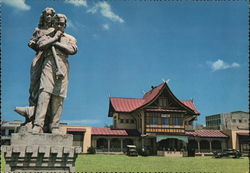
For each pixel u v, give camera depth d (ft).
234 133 155.94
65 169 19.83
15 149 18.72
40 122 20.31
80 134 141.90
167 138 147.43
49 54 21.26
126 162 79.97
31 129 19.89
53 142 19.94
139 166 67.56
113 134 146.51
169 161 89.45
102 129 150.30
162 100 148.05
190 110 149.79
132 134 148.87
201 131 160.35
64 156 19.80
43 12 22.26
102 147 145.38
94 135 144.97
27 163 18.98
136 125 157.38
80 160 81.30
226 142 158.30
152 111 144.87
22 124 21.40
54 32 21.91
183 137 144.77
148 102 144.77
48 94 20.84
